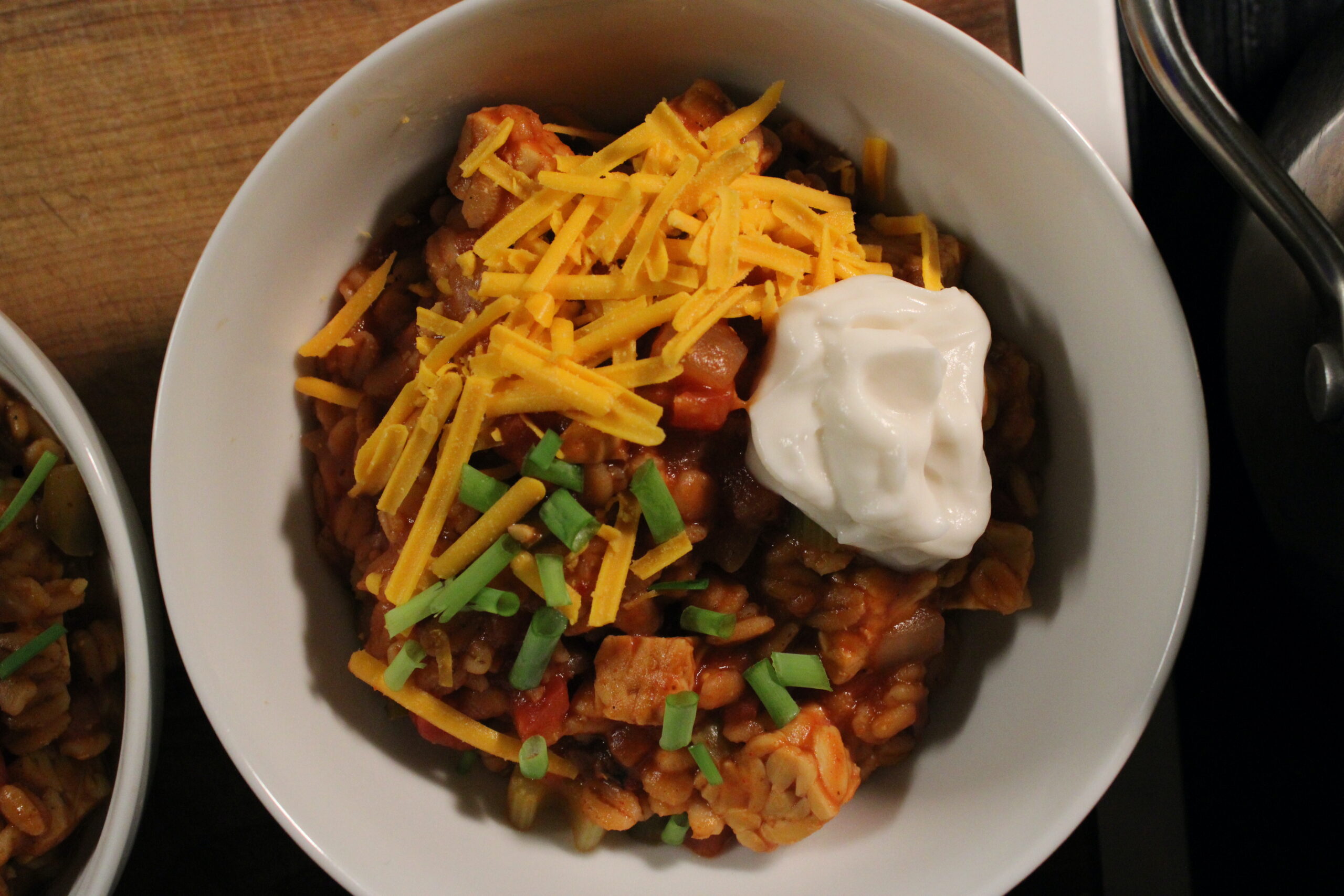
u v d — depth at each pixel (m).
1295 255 0.26
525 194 0.28
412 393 0.28
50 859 0.30
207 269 0.27
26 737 0.30
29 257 0.32
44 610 0.30
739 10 0.28
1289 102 0.30
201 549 0.28
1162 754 0.33
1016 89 0.27
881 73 0.28
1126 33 0.32
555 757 0.29
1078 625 0.28
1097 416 0.28
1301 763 0.33
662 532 0.27
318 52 0.31
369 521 0.29
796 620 0.29
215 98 0.31
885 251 0.29
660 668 0.28
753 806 0.28
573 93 0.29
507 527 0.27
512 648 0.28
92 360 0.32
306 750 0.28
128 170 0.31
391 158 0.29
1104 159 0.31
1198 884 0.32
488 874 0.29
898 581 0.29
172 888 0.32
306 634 0.29
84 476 0.28
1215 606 0.33
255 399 0.29
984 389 0.28
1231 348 0.30
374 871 0.28
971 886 0.28
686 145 0.28
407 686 0.28
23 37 0.31
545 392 0.27
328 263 0.29
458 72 0.28
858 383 0.27
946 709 0.30
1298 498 0.29
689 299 0.27
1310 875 0.32
